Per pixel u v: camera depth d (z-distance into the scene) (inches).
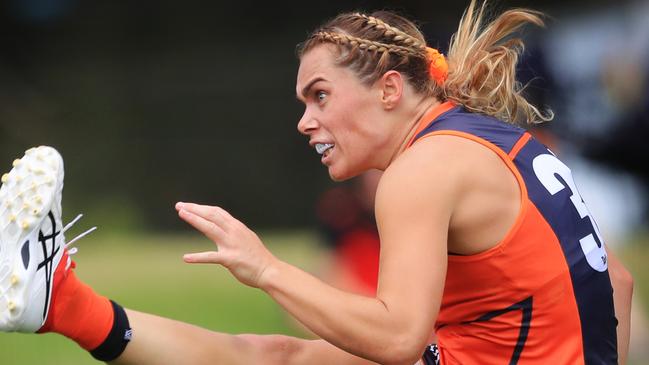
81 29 2123.5
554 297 415.5
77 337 448.5
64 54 2113.7
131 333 455.2
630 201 1348.4
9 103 2020.2
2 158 1967.3
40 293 424.2
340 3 2082.9
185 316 994.7
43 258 426.3
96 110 1994.3
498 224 408.2
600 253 430.0
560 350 421.4
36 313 425.1
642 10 1740.9
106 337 450.6
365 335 383.9
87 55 2103.8
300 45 450.9
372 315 383.9
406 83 432.1
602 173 1336.1
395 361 386.3
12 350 861.8
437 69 439.5
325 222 868.6
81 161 1916.8
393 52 429.1
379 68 426.6
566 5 1857.8
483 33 457.7
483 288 417.1
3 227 420.8
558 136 1273.4
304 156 1887.3
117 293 1151.6
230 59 2050.9
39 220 420.5
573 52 1686.8
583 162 1325.0
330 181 1850.4
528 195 413.1
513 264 410.6
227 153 1909.4
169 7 2105.1
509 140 421.7
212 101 1987.0
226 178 1898.4
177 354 459.5
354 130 430.6
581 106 1295.5
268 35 2084.2
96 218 1782.7
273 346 484.4
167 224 1861.5
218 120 1966.0
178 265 1386.6
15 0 2112.5
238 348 474.9
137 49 2095.2
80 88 2033.7
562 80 1274.6
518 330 419.5
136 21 2114.9
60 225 435.5
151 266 1380.4
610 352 437.1
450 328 437.1
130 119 1979.6
